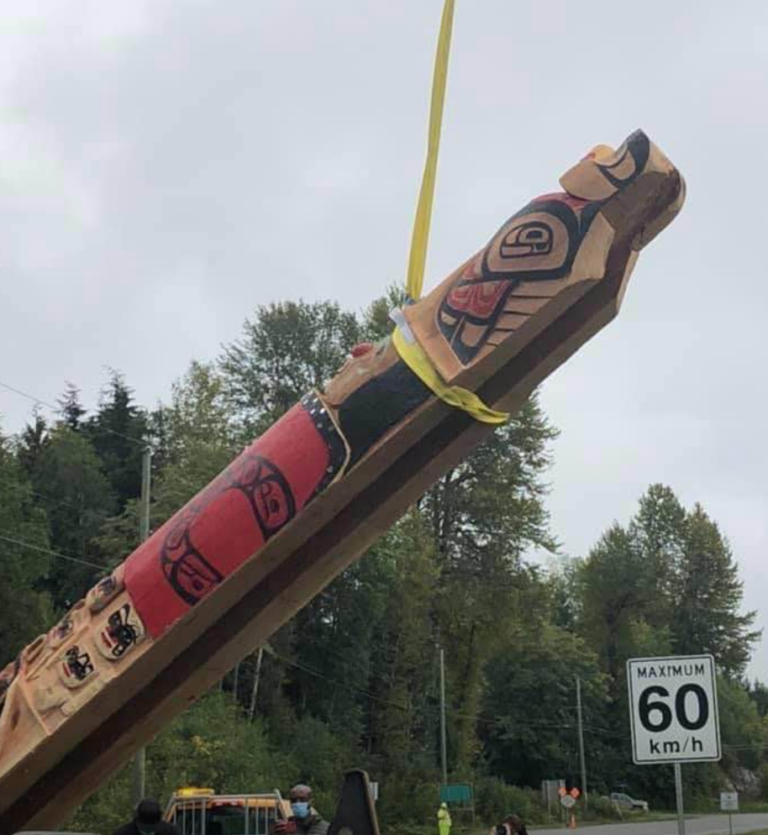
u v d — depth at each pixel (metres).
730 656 100.44
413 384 6.11
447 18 6.71
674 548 101.50
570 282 5.97
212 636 6.69
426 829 51.97
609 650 93.88
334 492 6.10
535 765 83.00
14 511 44.88
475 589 57.09
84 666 6.29
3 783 6.32
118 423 71.00
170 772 35.00
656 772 89.44
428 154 6.68
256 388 57.94
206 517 6.19
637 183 6.04
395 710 54.94
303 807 7.89
